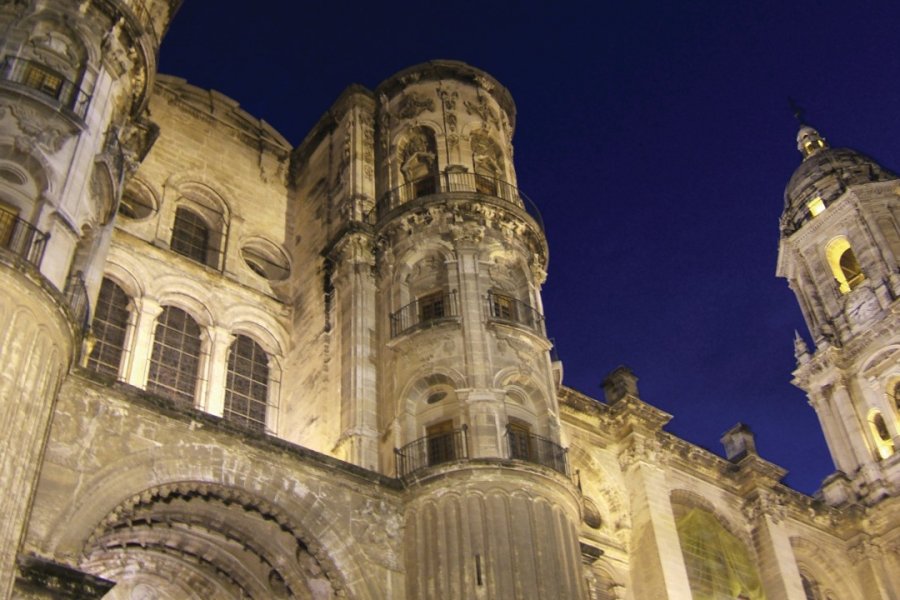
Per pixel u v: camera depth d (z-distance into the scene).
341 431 30.06
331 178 38.66
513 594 25.30
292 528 25.34
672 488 39.97
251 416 32.44
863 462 48.28
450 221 33.59
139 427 23.81
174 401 24.67
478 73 40.47
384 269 33.91
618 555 36.44
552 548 26.53
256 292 35.41
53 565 19.67
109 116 27.86
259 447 25.66
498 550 25.95
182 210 36.34
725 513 41.34
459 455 28.20
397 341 31.02
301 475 26.11
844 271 56.34
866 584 44.00
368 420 30.03
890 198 55.59
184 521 25.42
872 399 50.03
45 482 21.59
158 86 38.53
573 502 28.33
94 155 26.28
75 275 25.38
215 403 31.52
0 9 26.95
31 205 23.86
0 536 18.67
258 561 26.38
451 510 26.78
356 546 25.97
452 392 29.77
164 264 33.28
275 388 33.81
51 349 21.48
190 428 24.69
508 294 32.81
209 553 26.56
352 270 33.88
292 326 35.56
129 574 26.91
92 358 29.61
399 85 40.19
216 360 32.41
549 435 29.75
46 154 24.58
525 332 31.14
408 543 26.83
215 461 24.70
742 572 40.22
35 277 21.27
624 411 39.75
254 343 34.31
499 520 26.47
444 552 26.11
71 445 22.45
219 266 35.53
